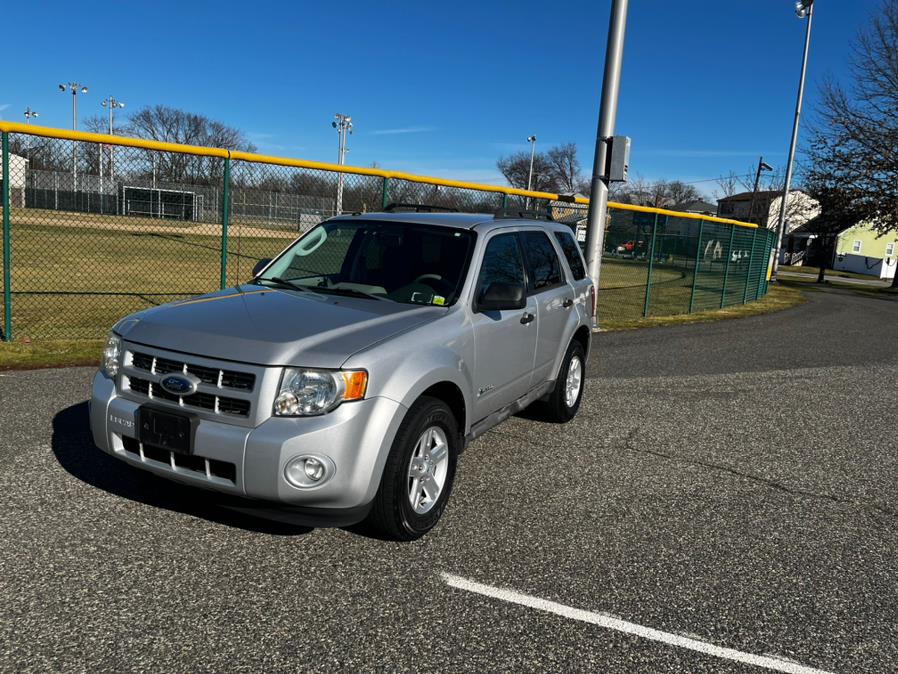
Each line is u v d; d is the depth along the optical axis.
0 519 3.67
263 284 4.57
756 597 3.37
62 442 4.84
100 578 3.16
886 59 32.06
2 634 2.71
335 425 3.18
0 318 9.64
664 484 4.85
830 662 2.87
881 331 15.02
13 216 11.57
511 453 5.31
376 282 4.42
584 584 3.38
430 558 3.55
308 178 9.88
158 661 2.61
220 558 3.41
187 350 3.34
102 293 12.70
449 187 10.33
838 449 5.96
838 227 36.62
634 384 8.09
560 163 103.31
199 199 10.97
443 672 2.65
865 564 3.80
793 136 31.86
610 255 25.09
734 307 18.92
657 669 2.75
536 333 5.10
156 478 4.26
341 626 2.90
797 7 29.53
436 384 3.86
